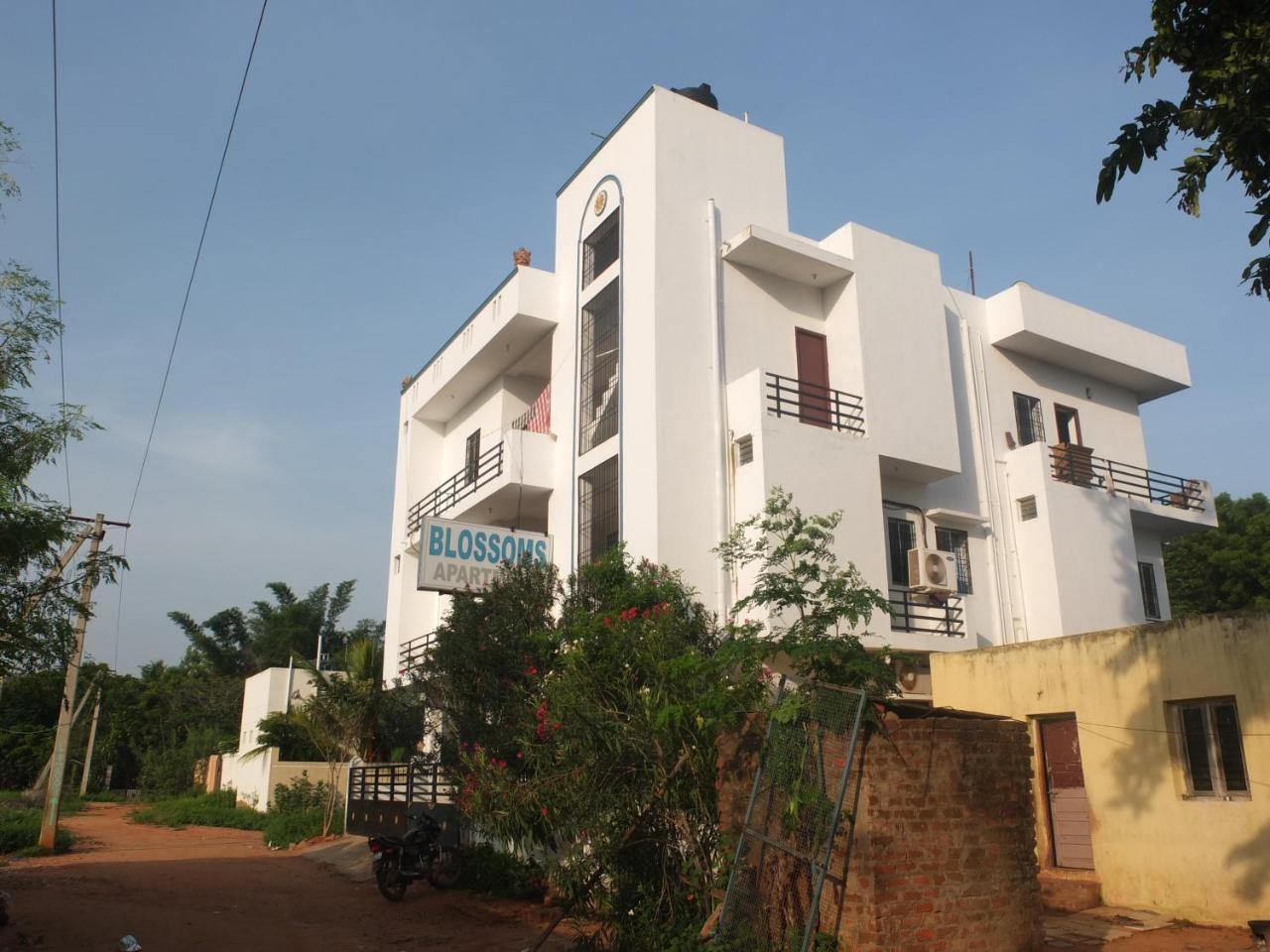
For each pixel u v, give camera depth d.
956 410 19.64
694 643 12.46
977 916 8.10
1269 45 7.64
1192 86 8.04
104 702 49.34
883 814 7.88
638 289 17.27
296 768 31.58
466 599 15.23
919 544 18.28
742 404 16.44
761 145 19.08
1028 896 8.47
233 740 42.62
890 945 7.59
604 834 9.64
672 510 15.78
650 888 9.71
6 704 42.34
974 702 14.09
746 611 15.12
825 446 16.47
